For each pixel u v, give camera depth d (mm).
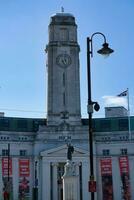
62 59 136500
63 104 133250
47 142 126938
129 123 129375
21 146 128000
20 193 122812
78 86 135750
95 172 125688
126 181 124500
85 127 128750
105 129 134500
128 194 123250
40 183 123000
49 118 131625
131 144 128125
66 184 63469
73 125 129250
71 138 127938
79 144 127250
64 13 140875
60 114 131875
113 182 125250
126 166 125625
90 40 47031
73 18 140250
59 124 129625
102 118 136625
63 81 135250
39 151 126000
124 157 126438
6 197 88000
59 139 127625
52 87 134375
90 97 46438
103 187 125062
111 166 126562
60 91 134375
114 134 130250
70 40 138125
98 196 124438
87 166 124062
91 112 46062
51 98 133500
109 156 127312
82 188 122375
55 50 136875
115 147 128875
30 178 125062
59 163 124062
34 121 136125
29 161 126688
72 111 132750
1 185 122312
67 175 63750
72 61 137000
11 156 125438
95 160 127062
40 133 127625
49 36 138500
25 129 133500
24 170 125062
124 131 130125
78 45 138750
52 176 123500
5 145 126812
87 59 46906
